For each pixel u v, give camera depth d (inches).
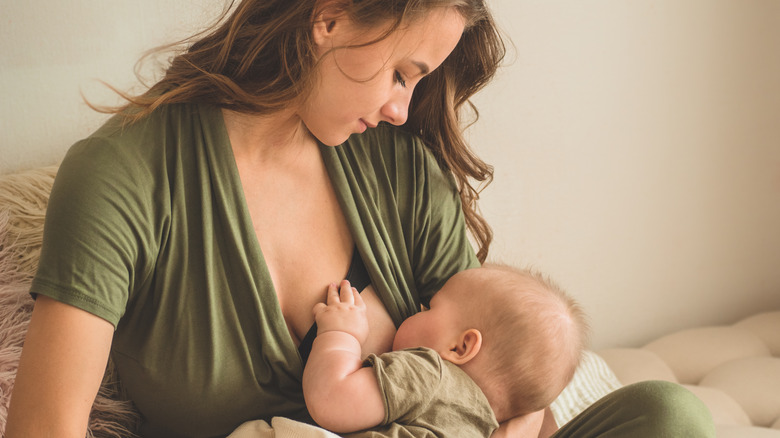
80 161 38.3
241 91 40.7
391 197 49.4
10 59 56.1
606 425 42.7
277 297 42.8
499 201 77.9
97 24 58.0
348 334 42.9
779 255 95.3
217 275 41.3
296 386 43.9
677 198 87.4
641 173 84.6
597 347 87.5
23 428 35.4
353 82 39.4
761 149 91.0
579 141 80.0
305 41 39.4
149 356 41.0
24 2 55.7
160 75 57.9
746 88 88.2
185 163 41.3
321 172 46.6
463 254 53.1
